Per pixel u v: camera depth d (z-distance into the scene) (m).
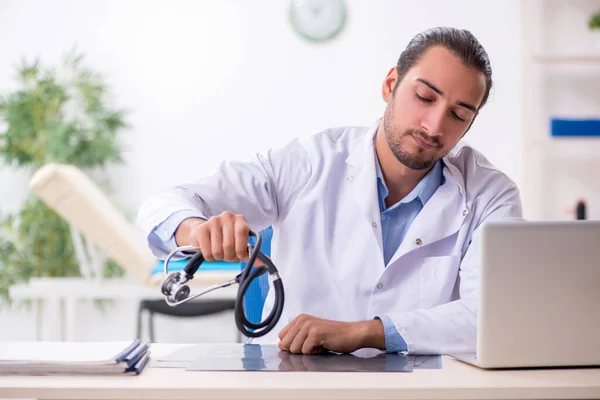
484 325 1.00
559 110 4.23
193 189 1.48
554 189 4.24
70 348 1.07
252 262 1.06
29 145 4.06
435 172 1.51
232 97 4.25
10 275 4.07
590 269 1.01
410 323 1.18
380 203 1.53
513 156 4.25
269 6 4.23
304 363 1.06
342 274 1.49
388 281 1.47
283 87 4.25
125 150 4.22
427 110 1.34
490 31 4.21
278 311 1.08
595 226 1.00
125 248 3.10
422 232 1.46
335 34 4.24
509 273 1.00
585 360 1.02
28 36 4.20
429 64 1.33
